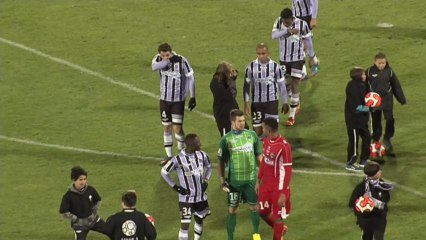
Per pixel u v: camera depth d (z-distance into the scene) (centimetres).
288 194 5181
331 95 6988
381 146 6088
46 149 6412
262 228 5528
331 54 7569
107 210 5709
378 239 5044
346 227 5478
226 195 5844
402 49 7588
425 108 6744
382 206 5016
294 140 6431
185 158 5216
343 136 6450
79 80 7331
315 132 6519
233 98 5872
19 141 6512
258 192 5228
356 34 7856
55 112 6888
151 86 7225
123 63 7575
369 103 5819
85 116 6819
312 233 5434
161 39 7925
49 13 8412
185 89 6094
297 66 6562
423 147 6259
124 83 7275
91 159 6275
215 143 6438
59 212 5394
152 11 8412
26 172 6141
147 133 6588
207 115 6788
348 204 5478
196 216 5306
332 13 8231
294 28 6594
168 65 6041
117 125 6694
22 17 8362
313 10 7138
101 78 7350
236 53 7656
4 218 5644
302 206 5694
